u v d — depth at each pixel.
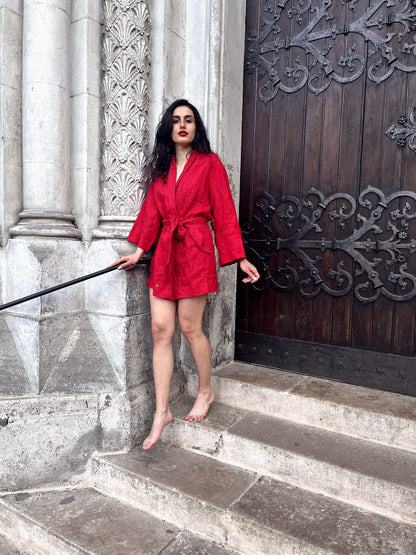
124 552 1.82
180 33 2.78
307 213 2.88
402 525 1.82
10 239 2.46
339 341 2.79
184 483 2.10
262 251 3.06
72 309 2.50
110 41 2.51
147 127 2.64
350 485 1.96
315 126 2.82
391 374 2.61
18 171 2.52
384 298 2.63
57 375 2.34
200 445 2.42
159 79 2.63
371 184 2.64
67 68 2.49
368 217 2.66
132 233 2.45
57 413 2.26
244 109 3.08
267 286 3.05
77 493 2.27
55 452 2.27
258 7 2.99
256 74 3.02
